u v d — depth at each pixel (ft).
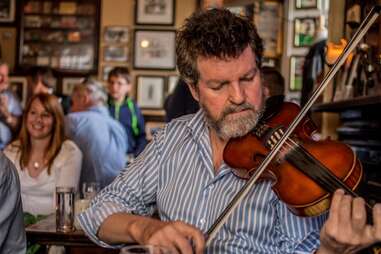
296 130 5.77
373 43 8.12
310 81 10.82
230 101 5.33
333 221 4.35
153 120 21.06
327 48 9.23
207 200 5.62
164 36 21.09
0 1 21.08
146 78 21.11
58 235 7.73
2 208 5.69
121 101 17.39
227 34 5.23
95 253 8.93
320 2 12.89
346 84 9.04
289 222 5.40
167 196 5.82
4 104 13.92
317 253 4.65
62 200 7.89
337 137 10.12
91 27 21.08
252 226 5.41
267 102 6.05
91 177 13.57
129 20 21.16
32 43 21.13
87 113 13.85
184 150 5.91
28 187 10.64
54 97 10.93
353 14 8.98
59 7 21.13
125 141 14.42
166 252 4.05
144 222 5.23
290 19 13.33
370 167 7.97
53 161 10.76
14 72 20.97
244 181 5.56
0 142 13.60
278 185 5.22
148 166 6.08
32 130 10.76
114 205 5.92
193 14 5.65
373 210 4.33
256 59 5.38
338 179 4.98
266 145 5.56
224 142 5.80
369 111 8.47
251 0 13.53
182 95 10.71
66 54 21.12
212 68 5.27
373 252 4.66
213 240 5.43
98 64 21.09
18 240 6.04
